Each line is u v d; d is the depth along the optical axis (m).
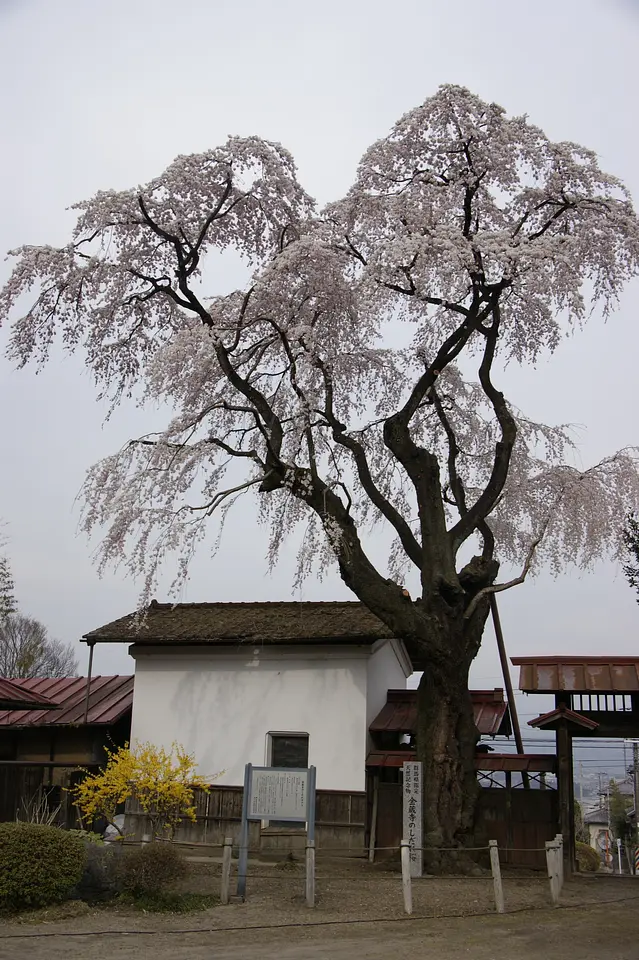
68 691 20.09
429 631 14.16
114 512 14.12
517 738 18.27
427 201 14.77
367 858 15.12
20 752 18.97
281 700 16.81
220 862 15.08
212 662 17.42
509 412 16.00
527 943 8.84
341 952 8.41
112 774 14.66
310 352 14.47
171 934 9.14
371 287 14.41
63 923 9.49
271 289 14.62
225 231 16.09
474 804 14.08
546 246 13.70
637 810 33.53
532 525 18.00
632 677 14.66
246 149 14.77
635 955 8.41
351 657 16.61
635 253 14.88
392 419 15.76
